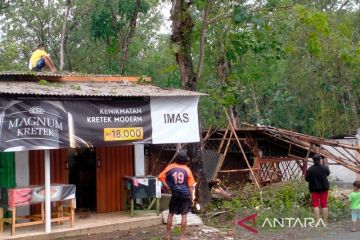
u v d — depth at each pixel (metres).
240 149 18.31
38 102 10.55
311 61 31.00
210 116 26.97
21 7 30.80
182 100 12.70
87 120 11.20
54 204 12.24
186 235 11.55
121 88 12.73
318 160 12.79
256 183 16.02
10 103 10.20
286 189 15.00
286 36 20.80
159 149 18.31
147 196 12.76
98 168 13.33
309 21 14.30
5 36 31.30
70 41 32.00
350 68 28.86
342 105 34.47
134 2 24.89
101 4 25.38
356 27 30.28
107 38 26.27
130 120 11.84
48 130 10.62
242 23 14.06
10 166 11.85
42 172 12.37
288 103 36.31
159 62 32.88
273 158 18.30
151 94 12.01
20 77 12.45
